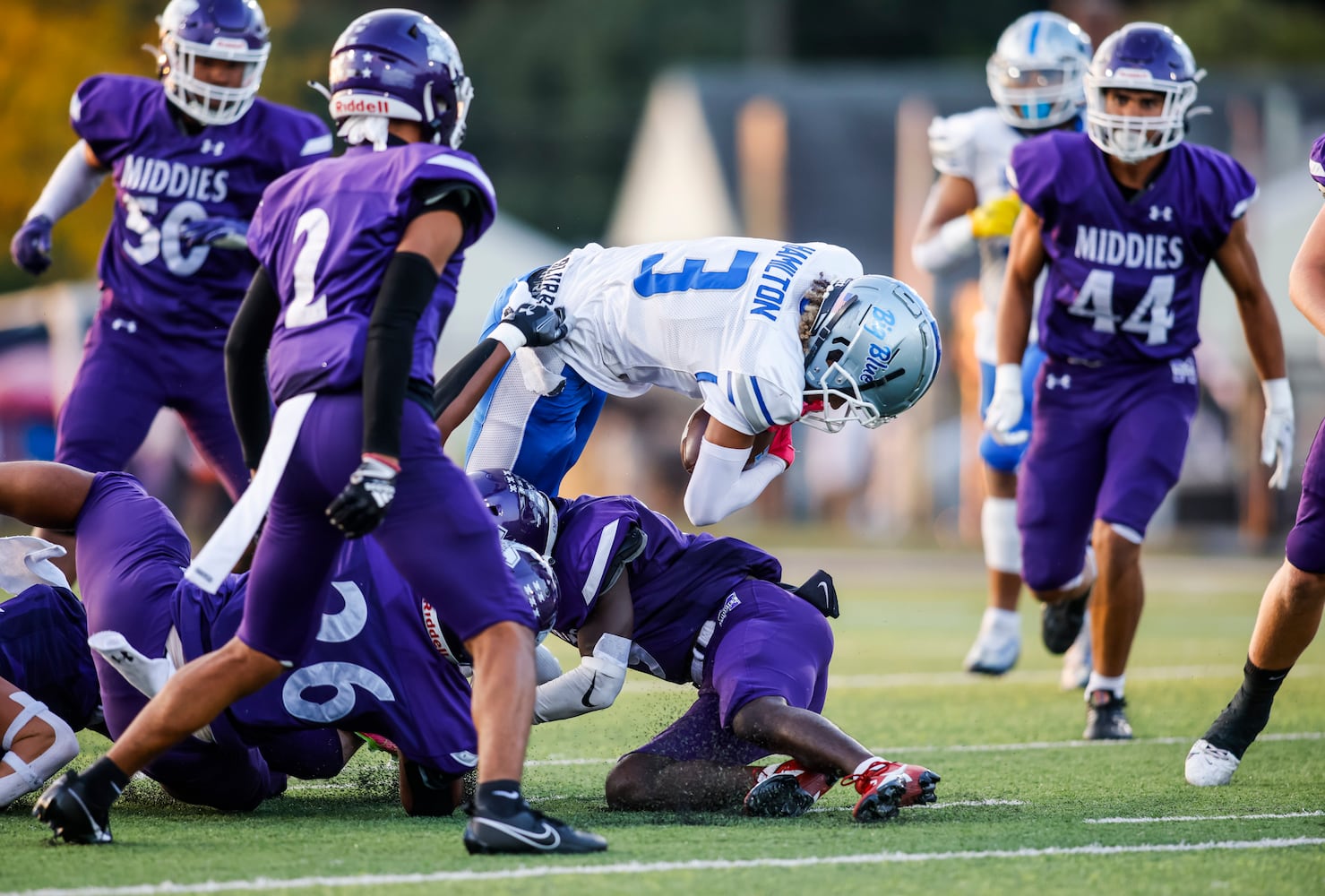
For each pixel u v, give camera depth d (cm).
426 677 1536
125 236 2244
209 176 2233
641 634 1644
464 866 1284
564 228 13162
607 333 1845
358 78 1344
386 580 1537
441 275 1310
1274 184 8156
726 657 1577
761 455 1850
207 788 1555
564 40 13888
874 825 1505
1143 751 2058
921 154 8881
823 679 1645
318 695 1513
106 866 1284
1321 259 1725
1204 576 5397
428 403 1315
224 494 5947
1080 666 2669
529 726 1315
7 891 1197
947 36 13412
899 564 5722
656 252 1855
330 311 1280
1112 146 2103
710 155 9306
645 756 1603
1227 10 11769
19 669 1578
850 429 7688
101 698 1597
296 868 1280
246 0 2177
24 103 6669
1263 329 2162
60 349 6494
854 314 1706
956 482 7319
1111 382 2217
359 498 1222
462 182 1290
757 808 1547
